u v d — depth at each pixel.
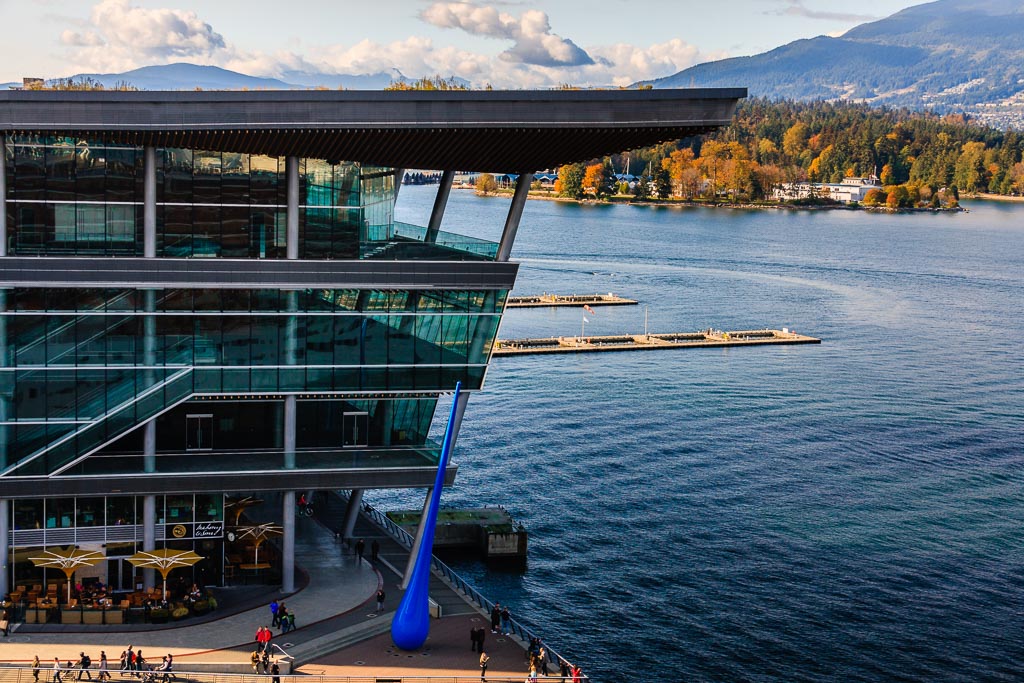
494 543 97.19
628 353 197.12
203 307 69.69
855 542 104.56
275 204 70.19
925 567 99.06
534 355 192.25
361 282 70.75
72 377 69.12
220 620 69.06
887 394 168.50
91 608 67.88
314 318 71.00
